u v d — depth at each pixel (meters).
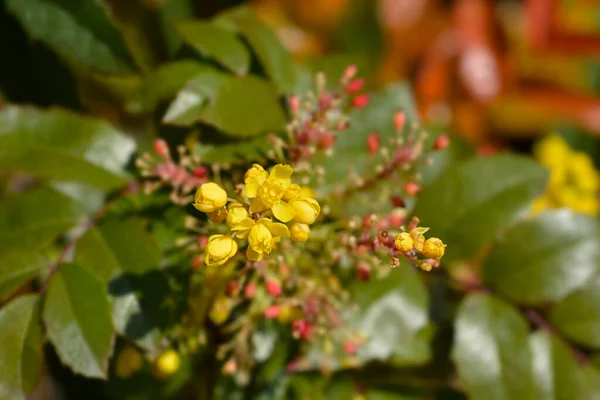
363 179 0.37
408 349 0.39
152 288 0.36
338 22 0.63
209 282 0.36
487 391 0.38
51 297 0.35
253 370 0.38
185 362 0.40
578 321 0.39
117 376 0.41
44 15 0.41
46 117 0.38
